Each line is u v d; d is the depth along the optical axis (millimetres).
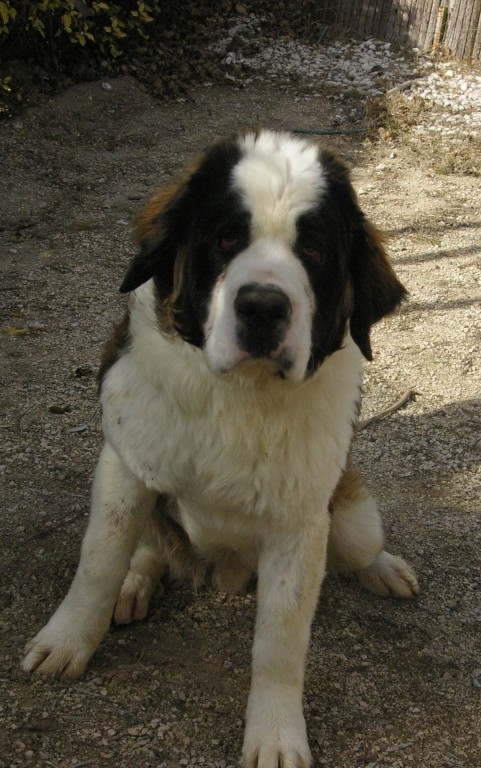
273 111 4824
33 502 2188
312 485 1774
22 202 3719
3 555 2059
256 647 1795
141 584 1979
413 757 1799
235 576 2006
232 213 1661
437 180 4250
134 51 5105
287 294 1613
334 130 4664
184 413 1748
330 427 1780
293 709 1777
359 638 2006
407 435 2549
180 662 1906
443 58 5508
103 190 3918
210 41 5441
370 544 2049
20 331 2791
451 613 2084
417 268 3475
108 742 1757
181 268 1730
